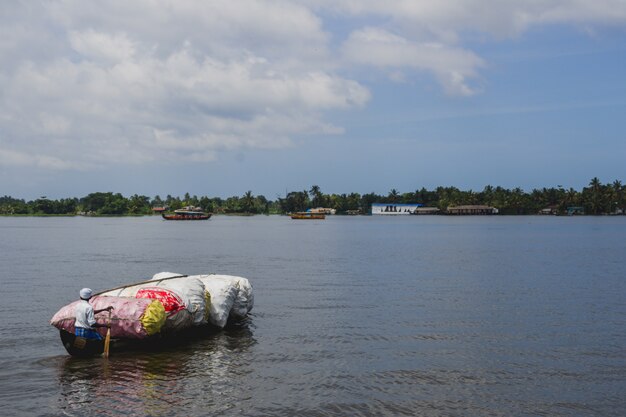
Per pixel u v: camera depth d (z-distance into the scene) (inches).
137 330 623.2
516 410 475.8
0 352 636.7
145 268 1584.6
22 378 547.2
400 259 1940.2
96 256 2038.6
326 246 2728.8
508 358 624.7
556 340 706.2
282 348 661.9
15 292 1088.8
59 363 596.4
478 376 561.0
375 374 565.3
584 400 498.0
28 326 767.1
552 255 2101.4
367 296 1058.1
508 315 866.8
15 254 2126.0
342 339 707.4
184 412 464.8
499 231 4503.0
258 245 2822.3
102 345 632.4
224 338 709.3
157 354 633.0
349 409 474.6
